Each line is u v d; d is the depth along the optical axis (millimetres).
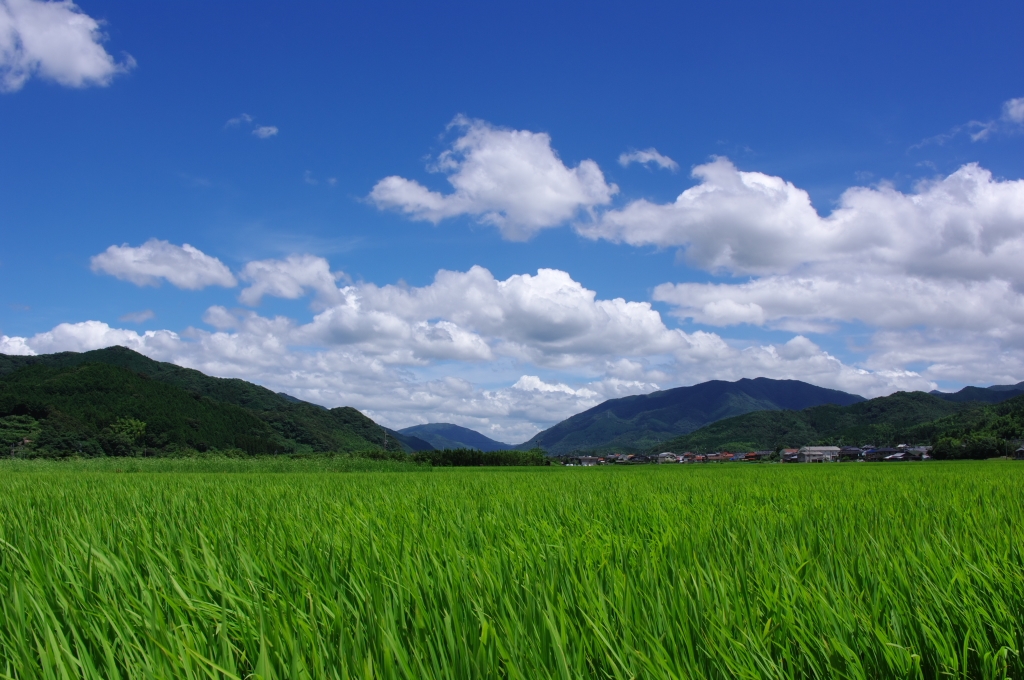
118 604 2770
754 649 2352
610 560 3598
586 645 2355
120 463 32719
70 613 2580
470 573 3201
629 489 10664
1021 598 2900
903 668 2291
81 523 5336
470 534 4738
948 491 9602
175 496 8625
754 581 3250
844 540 4371
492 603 2729
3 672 2268
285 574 3285
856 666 2260
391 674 2035
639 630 2363
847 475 17250
